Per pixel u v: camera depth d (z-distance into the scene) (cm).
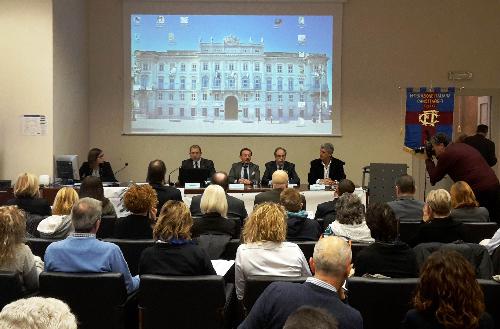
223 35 942
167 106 951
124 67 945
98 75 949
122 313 307
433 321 222
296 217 411
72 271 316
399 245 311
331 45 937
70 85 876
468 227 443
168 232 318
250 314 234
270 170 805
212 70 946
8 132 822
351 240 382
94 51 947
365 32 938
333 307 227
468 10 932
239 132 948
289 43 939
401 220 470
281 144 949
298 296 229
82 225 323
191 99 949
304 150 949
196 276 306
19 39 816
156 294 305
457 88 937
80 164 916
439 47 935
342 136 947
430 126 919
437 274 220
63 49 850
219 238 409
